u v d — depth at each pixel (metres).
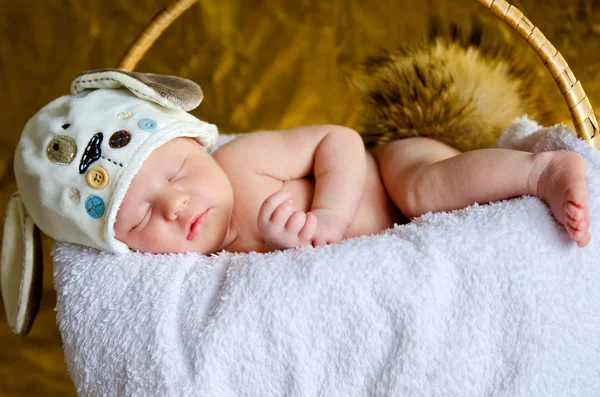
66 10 2.01
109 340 0.86
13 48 2.02
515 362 0.76
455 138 1.23
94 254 0.97
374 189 1.15
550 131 1.00
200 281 0.87
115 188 0.93
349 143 1.12
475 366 0.76
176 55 1.98
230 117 1.93
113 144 0.95
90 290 0.91
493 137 1.22
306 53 1.93
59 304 0.95
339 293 0.78
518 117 1.19
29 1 2.01
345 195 1.06
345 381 0.78
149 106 1.01
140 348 0.83
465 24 1.73
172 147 0.99
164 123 0.99
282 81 1.93
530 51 1.61
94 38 2.01
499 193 0.92
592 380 0.80
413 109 1.24
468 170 0.95
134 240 0.97
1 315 1.85
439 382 0.76
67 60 2.01
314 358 0.78
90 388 0.87
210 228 1.01
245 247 1.11
